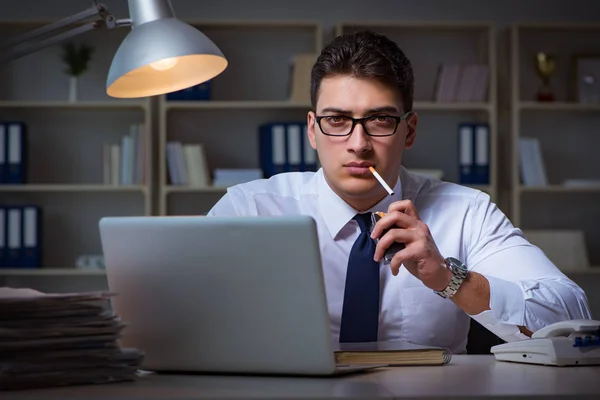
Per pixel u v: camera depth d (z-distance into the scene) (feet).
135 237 4.00
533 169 15.12
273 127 14.49
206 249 3.87
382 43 5.63
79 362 3.64
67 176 15.43
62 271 14.33
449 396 3.23
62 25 5.70
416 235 4.82
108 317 3.78
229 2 15.66
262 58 15.61
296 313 3.78
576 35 15.88
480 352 6.13
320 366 3.80
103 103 14.61
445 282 5.01
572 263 14.93
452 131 15.80
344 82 5.48
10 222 14.40
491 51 15.07
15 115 15.34
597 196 15.99
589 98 15.44
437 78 15.17
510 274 6.07
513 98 15.11
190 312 3.99
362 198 5.94
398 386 3.53
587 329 4.47
